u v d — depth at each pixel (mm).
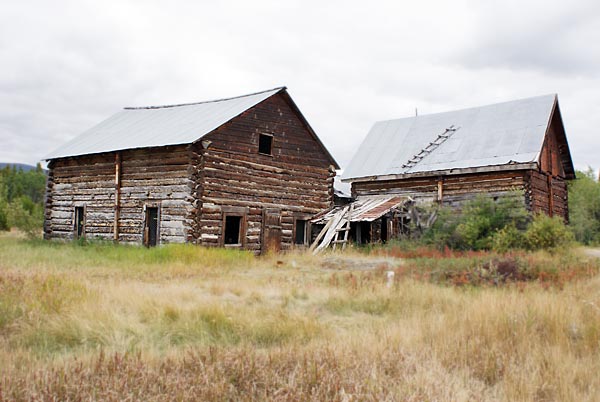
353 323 10070
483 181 26469
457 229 23812
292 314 9898
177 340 8305
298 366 6184
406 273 15883
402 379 6141
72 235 26125
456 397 5648
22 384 5309
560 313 9188
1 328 8219
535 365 6945
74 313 8617
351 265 19531
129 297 10180
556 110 29406
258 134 24672
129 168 24219
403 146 31406
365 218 24828
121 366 5961
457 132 30172
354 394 5379
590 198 38062
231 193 23328
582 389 6316
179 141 22219
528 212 24250
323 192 27281
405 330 8562
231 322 9016
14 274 12102
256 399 5473
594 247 30922
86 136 28594
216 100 28328
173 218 22500
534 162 24672
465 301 11172
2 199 41125
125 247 22000
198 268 17141
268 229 24656
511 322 8805
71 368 5883
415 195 28672
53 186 27297
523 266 15539
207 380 5578
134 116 30250
